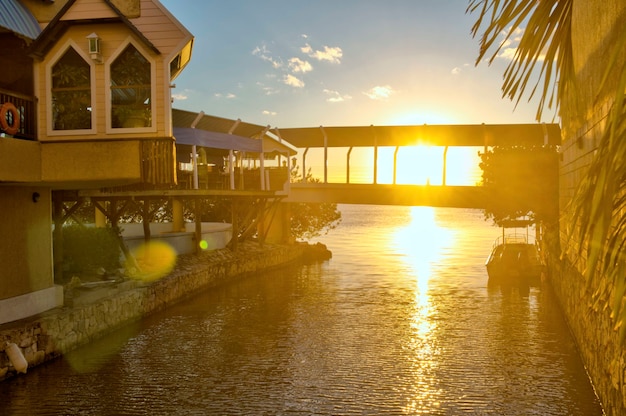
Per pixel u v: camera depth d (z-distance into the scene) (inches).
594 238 155.3
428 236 3198.8
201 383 581.9
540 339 771.4
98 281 839.1
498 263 1333.7
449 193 1620.3
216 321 882.8
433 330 824.9
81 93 637.3
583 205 167.9
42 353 610.9
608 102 458.9
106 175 607.5
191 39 641.6
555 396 543.2
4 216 596.1
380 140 1734.7
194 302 1047.6
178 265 1151.6
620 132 155.7
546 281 1315.2
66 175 605.6
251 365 647.8
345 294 1144.8
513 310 978.1
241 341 757.9
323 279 1369.3
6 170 549.0
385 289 1209.4
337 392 557.3
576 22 639.1
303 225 2190.0
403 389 565.3
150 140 614.2
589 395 545.3
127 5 634.2
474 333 808.3
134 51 633.0
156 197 1174.3
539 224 1755.7
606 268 173.9
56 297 683.4
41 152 605.0
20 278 621.6
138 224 1398.9
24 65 627.2
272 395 547.8
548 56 238.5
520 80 230.2
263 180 1551.4
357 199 1726.1
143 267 1048.2
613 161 153.1
